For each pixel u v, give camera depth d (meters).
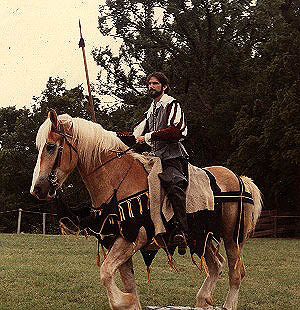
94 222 6.31
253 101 29.25
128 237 6.17
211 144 34.03
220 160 33.94
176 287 9.54
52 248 15.37
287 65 25.92
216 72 33.56
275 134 25.08
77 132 6.35
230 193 7.29
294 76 26.05
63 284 9.31
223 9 31.98
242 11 31.77
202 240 6.79
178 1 32.62
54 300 8.13
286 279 10.84
